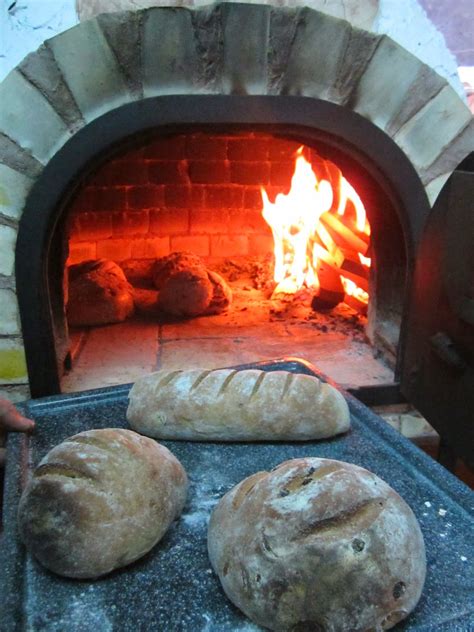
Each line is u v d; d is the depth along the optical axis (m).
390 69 1.32
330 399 0.97
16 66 1.21
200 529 0.76
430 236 1.16
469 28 1.30
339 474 0.67
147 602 0.64
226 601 0.64
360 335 1.91
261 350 1.79
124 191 2.29
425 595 0.64
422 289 1.20
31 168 1.28
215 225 2.42
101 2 1.20
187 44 1.24
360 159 1.41
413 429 1.58
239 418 0.95
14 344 1.37
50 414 1.06
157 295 2.25
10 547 0.71
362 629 0.57
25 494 0.70
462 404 1.06
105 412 1.07
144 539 0.69
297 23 1.25
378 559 0.58
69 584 0.66
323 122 1.34
